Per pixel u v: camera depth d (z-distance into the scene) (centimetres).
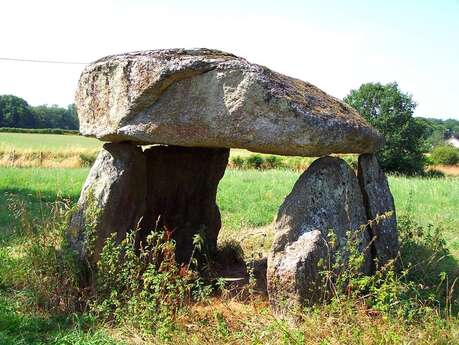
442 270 579
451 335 386
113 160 550
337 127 464
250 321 417
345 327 379
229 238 734
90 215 519
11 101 6619
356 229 504
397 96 4031
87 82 540
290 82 509
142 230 611
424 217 972
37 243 512
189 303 468
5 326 422
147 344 394
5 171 1766
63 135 5106
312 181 498
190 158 654
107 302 456
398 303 429
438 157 4378
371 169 553
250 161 2772
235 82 446
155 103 480
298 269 443
